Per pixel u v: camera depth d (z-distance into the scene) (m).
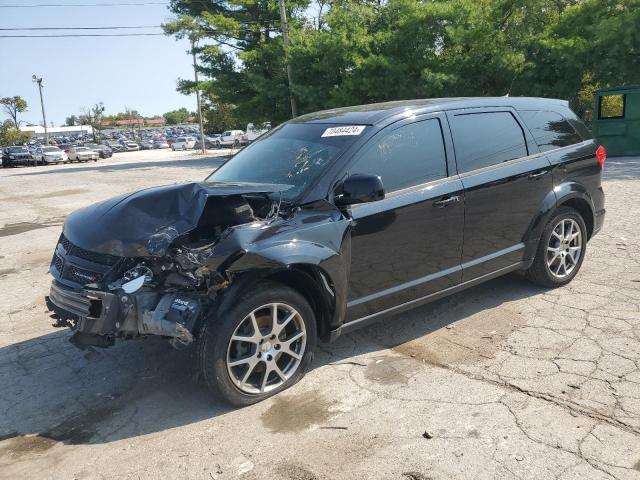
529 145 5.11
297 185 3.96
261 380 3.65
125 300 3.33
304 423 3.38
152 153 58.28
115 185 18.00
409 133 4.33
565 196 5.23
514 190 4.85
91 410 3.72
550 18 21.34
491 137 4.84
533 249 5.12
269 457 3.08
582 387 3.60
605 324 4.54
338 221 3.84
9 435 3.48
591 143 5.68
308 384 3.85
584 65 18.64
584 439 3.07
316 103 23.02
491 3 20.52
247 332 3.55
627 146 15.73
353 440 3.18
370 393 3.69
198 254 3.34
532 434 3.14
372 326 4.80
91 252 3.62
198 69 29.09
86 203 13.98
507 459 2.94
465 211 4.50
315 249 3.65
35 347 4.81
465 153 4.61
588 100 20.05
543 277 5.29
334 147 4.12
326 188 3.89
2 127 82.69
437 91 20.30
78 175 23.69
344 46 21.59
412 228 4.21
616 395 3.48
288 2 28.12
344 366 4.09
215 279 3.38
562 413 3.33
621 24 17.34
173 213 3.63
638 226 7.62
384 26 22.48
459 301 5.26
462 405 3.48
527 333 4.46
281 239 3.56
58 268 3.88
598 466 2.85
